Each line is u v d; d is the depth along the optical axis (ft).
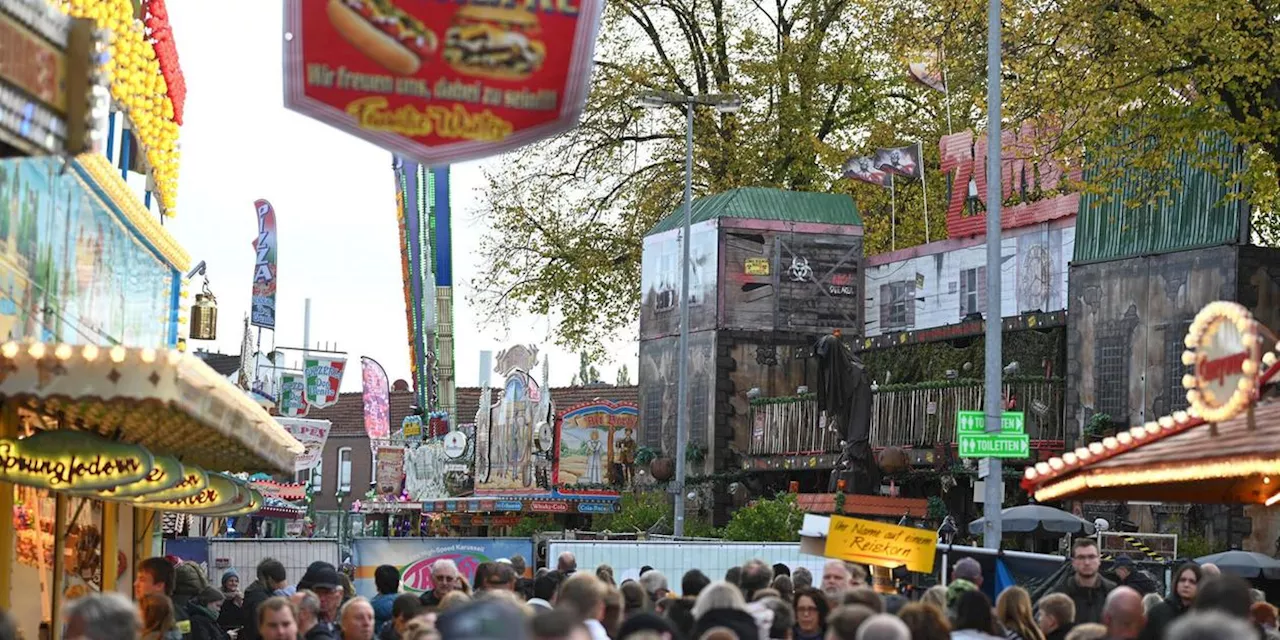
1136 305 112.98
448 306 208.54
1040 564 60.75
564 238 176.96
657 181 177.27
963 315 143.33
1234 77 97.55
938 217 180.14
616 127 177.37
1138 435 42.52
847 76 172.24
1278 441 35.83
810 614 39.19
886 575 65.87
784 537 110.93
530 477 172.24
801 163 174.81
